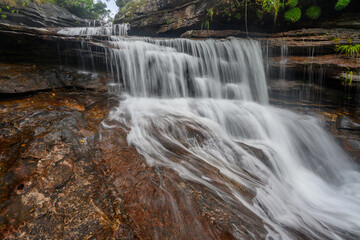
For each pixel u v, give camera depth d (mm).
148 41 7480
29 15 12375
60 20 14383
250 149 4320
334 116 6266
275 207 3076
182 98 6922
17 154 2791
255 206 2799
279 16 8000
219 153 3957
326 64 6379
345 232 2990
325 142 5535
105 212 2158
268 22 8406
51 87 5414
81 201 2256
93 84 6109
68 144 3176
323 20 7730
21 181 2385
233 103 6902
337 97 6582
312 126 5902
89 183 2545
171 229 2084
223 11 8875
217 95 7363
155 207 2307
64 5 17172
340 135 5617
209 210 2375
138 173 2816
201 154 3795
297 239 2541
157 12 11914
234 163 3781
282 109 6965
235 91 7469
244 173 3557
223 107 6363
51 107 4480
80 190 2412
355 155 5180
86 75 6285
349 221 3291
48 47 5859
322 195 4094
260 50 7516
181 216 2240
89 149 3215
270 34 8508
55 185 2414
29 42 5574
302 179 4535
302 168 4996
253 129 5484
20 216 1967
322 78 6629
